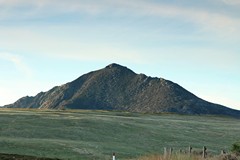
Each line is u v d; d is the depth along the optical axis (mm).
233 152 30781
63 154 43562
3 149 43688
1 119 72500
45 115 86500
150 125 85500
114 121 82188
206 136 75562
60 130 65438
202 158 27594
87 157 43031
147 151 52250
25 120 73375
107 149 49438
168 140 66062
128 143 59625
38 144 47938
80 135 63219
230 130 88750
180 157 27297
